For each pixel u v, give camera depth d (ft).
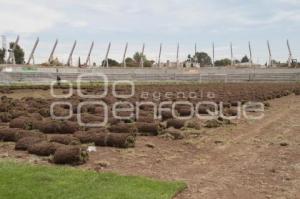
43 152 44.60
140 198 29.94
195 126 67.21
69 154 40.63
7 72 223.10
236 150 50.29
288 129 67.77
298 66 342.64
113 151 47.85
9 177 33.63
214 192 33.40
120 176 35.65
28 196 29.60
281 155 47.52
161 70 309.63
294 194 33.47
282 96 143.54
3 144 50.57
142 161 43.32
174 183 34.27
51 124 59.16
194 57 380.58
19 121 59.41
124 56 342.44
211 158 45.70
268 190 34.35
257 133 63.36
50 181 33.30
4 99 105.60
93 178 34.53
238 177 37.96
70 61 309.42
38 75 231.91
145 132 59.00
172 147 51.39
